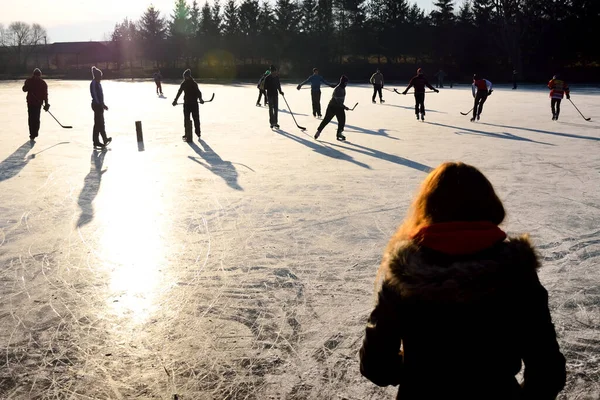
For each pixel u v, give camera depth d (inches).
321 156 415.2
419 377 59.5
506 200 284.0
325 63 2679.6
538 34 2272.4
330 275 188.9
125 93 1301.7
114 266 198.2
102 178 342.3
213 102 994.7
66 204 281.9
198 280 185.2
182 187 317.4
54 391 124.3
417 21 2650.1
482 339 56.8
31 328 152.6
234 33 2972.4
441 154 421.4
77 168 372.8
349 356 138.0
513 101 992.9
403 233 63.7
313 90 705.6
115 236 231.5
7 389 125.0
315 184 322.7
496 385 57.9
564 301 167.6
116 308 164.7
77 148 457.1
